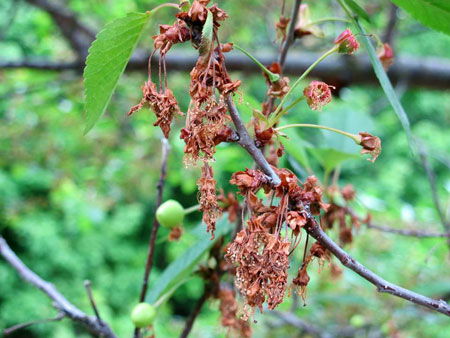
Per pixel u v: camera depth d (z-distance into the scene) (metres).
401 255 0.56
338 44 0.17
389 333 0.42
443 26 0.20
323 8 0.72
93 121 0.18
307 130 1.12
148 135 0.81
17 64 0.63
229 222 0.24
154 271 1.42
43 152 0.81
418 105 1.49
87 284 0.24
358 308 0.49
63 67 0.64
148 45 0.62
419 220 0.60
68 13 0.65
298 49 0.73
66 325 1.20
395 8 0.50
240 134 0.15
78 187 0.93
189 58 0.62
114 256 1.38
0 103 0.86
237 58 0.62
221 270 0.24
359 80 0.60
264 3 0.77
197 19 0.15
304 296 0.15
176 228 0.25
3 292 1.30
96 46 0.17
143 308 0.23
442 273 0.52
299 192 0.15
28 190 1.24
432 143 1.36
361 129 0.33
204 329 0.59
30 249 1.30
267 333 0.48
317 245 0.15
